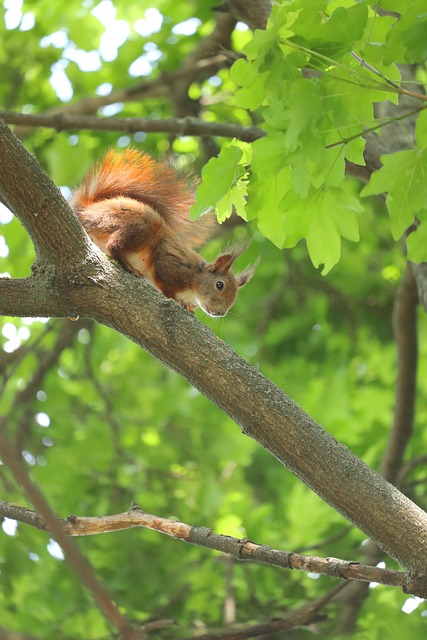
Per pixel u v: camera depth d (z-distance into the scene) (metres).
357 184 16.14
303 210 7.09
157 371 18.25
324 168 6.79
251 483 17.17
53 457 15.37
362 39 6.46
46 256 6.10
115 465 15.29
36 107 17.02
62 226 6.04
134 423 16.89
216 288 9.60
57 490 14.92
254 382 5.67
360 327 18.23
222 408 5.71
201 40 15.94
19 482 4.23
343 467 5.46
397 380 12.08
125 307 5.97
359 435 15.19
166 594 12.36
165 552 13.08
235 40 16.09
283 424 5.55
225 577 12.17
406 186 6.90
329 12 6.68
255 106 6.83
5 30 16.27
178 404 17.33
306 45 6.36
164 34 16.83
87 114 15.59
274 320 18.59
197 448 16.64
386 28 6.55
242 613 11.40
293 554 5.76
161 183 8.84
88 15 16.53
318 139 6.62
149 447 16.16
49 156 14.19
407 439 12.05
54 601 12.02
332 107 6.55
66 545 4.16
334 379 17.50
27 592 12.30
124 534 13.12
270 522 14.52
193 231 9.41
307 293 18.39
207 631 10.59
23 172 6.00
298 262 17.92
